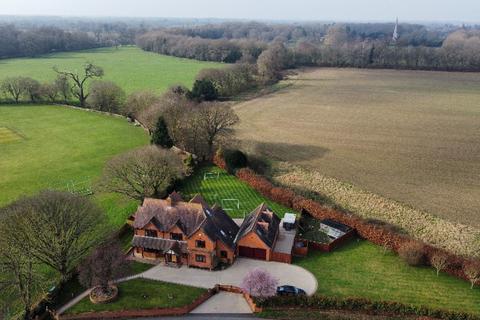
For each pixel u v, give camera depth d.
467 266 61.91
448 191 92.75
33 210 59.09
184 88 161.62
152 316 54.94
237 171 100.19
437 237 75.00
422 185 95.88
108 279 56.69
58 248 58.59
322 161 111.06
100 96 157.38
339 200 89.31
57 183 95.25
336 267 66.12
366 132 136.00
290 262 67.12
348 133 135.00
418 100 182.12
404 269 65.62
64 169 103.56
